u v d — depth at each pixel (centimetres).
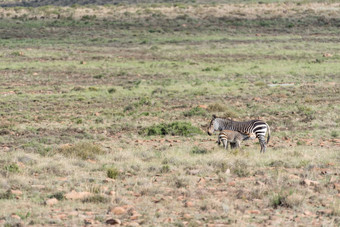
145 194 3559
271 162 4894
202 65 17912
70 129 7838
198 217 2917
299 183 3866
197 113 9238
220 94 12006
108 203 3275
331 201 3300
